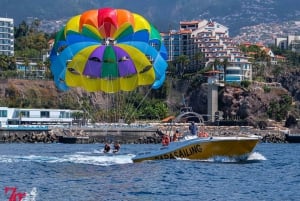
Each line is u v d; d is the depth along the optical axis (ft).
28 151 614.34
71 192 281.13
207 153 410.31
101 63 496.64
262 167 400.88
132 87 506.48
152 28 513.45
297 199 266.98
